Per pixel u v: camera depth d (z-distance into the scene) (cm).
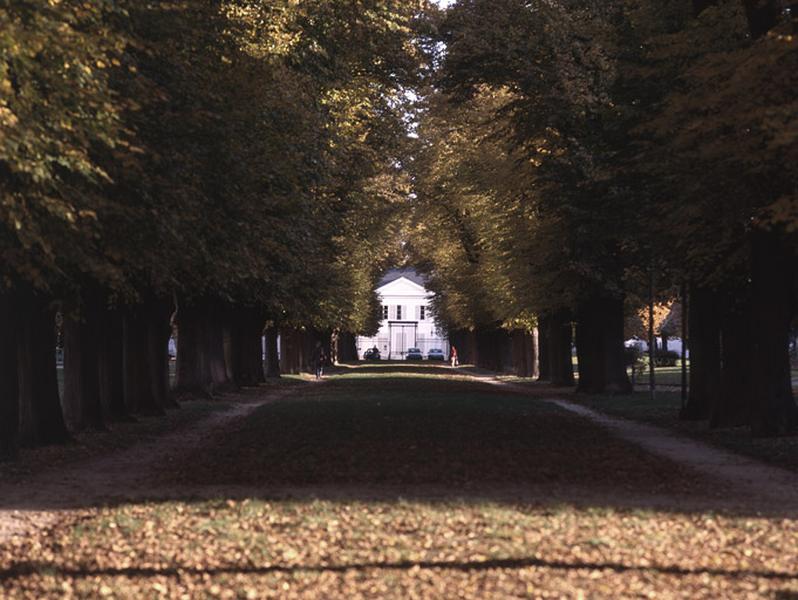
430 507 1585
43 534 1438
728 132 2638
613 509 1578
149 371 3909
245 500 1677
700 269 3180
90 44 1855
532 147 3912
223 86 2834
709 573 1129
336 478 1991
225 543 1312
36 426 2756
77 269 2486
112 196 2312
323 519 1477
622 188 3359
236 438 2866
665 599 1006
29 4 1816
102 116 1884
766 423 2873
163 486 1934
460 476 2009
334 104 4362
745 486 1925
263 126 3150
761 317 2886
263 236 3228
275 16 3653
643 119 3139
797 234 2694
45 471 2230
